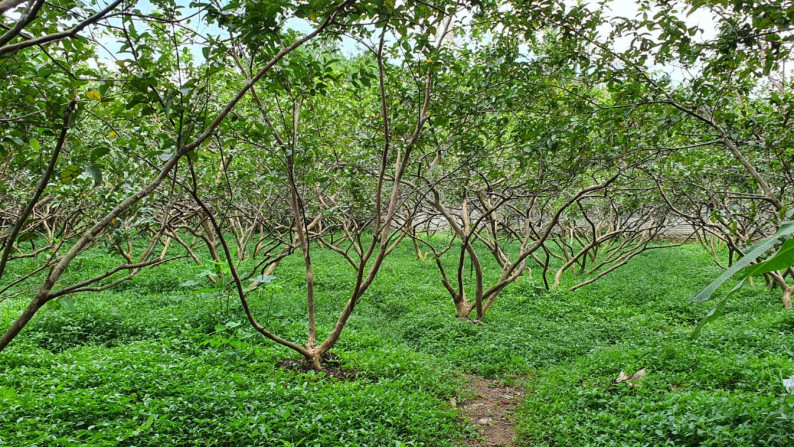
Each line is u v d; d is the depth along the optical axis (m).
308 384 5.06
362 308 8.89
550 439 4.40
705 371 5.21
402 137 6.43
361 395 4.71
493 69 5.89
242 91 2.44
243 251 10.59
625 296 10.12
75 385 4.56
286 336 6.66
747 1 4.04
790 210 4.10
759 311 8.61
